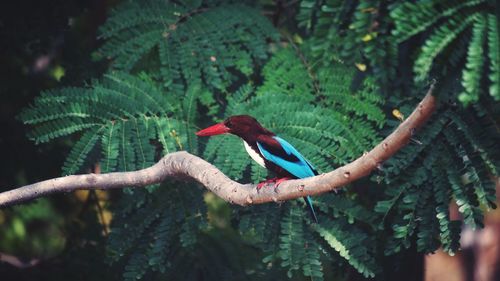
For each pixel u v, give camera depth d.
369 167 6.59
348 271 11.07
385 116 10.27
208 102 10.35
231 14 10.88
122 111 9.96
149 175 8.94
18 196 8.86
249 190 7.84
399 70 9.70
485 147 9.20
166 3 10.94
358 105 10.12
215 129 9.08
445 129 9.38
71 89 9.99
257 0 11.38
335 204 9.87
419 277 11.08
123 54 10.55
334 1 6.72
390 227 10.34
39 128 9.67
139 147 9.78
